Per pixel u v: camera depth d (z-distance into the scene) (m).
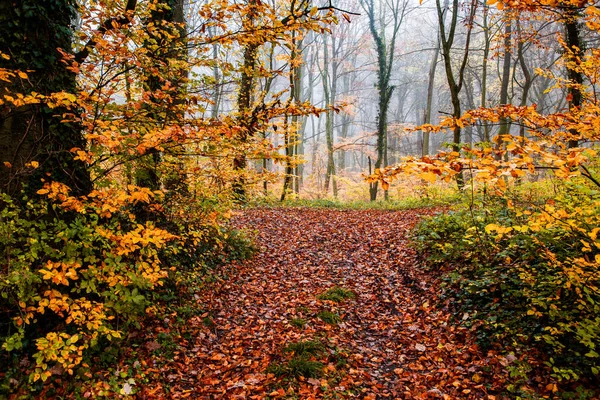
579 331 3.82
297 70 22.47
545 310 4.78
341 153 39.47
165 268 6.29
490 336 5.02
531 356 4.48
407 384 4.64
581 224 3.58
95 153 4.23
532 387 4.12
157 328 5.42
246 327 6.08
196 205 6.55
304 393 4.41
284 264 9.04
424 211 13.20
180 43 5.12
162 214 6.35
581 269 3.77
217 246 8.51
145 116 4.75
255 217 12.94
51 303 3.62
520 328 4.86
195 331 5.71
